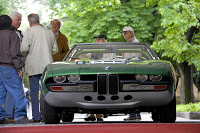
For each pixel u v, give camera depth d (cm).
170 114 629
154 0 1848
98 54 740
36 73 747
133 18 2083
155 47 1677
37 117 752
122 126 486
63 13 2278
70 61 676
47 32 770
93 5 2123
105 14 2130
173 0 1556
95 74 588
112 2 2116
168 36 1617
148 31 2155
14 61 730
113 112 628
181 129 449
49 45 769
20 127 500
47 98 607
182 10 1617
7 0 2722
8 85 739
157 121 723
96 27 2108
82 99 593
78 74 589
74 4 2219
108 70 589
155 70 599
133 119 844
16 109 756
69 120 824
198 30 1842
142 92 589
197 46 1648
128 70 590
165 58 2305
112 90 584
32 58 751
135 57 709
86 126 491
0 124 704
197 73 2747
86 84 588
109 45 739
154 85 591
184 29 1573
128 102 591
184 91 1797
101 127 475
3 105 780
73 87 591
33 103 754
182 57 1681
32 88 754
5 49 736
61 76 598
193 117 1032
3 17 740
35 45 753
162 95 595
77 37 2188
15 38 738
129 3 2103
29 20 771
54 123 654
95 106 591
